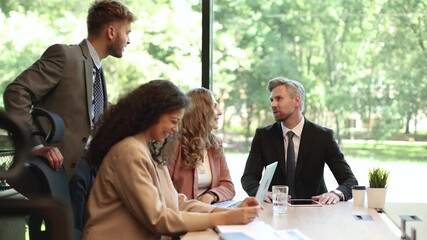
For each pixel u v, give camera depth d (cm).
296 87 374
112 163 237
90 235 236
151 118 242
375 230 239
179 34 428
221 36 432
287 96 369
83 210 309
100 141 244
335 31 426
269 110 428
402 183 416
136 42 429
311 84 428
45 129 295
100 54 320
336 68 425
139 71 428
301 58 429
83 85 307
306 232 235
